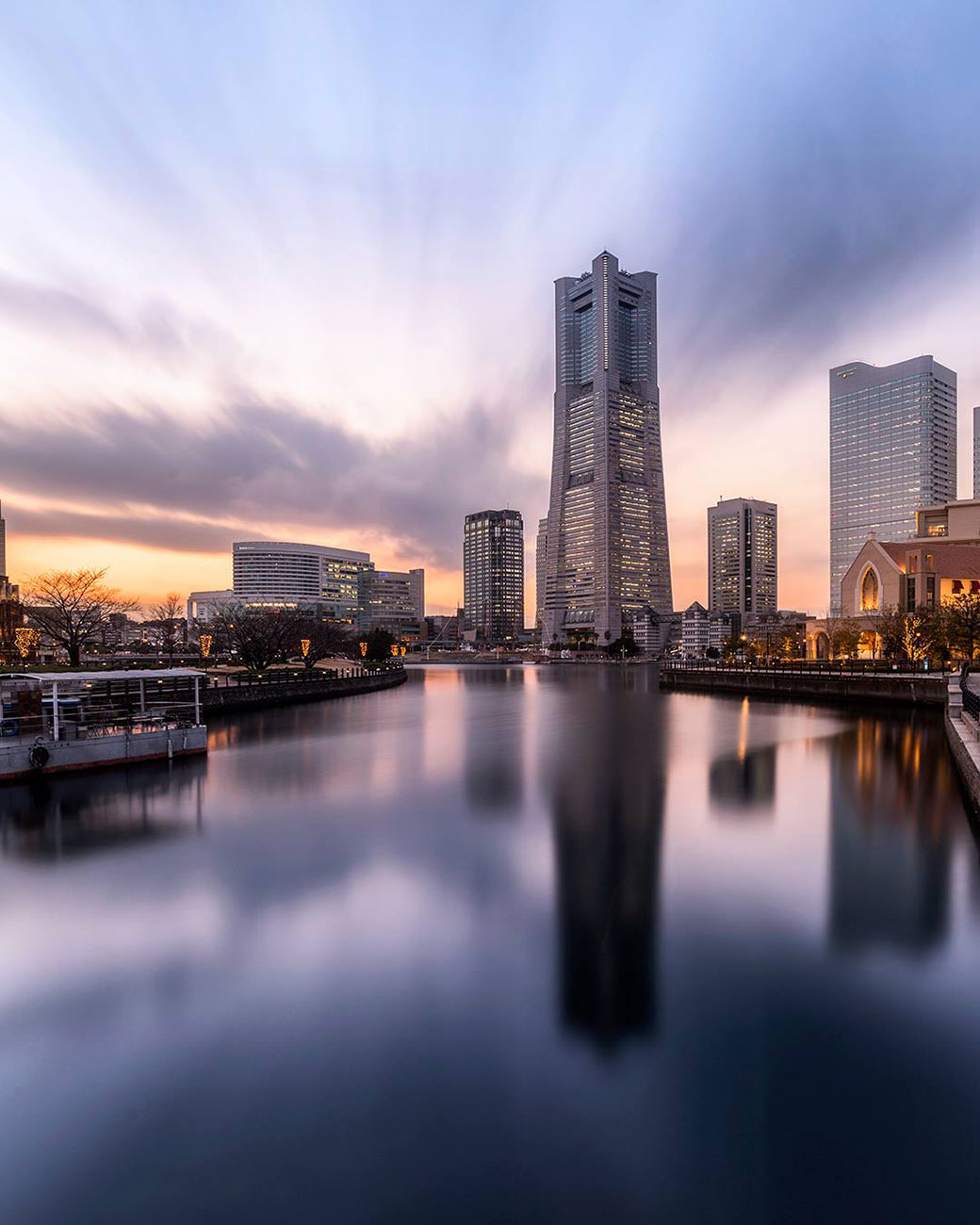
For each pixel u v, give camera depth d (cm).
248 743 4862
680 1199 865
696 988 1342
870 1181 888
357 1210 852
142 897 1819
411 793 3114
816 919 1680
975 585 11269
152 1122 987
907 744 4459
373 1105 1018
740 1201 862
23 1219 841
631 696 9600
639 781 3391
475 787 3266
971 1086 1059
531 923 1653
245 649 9344
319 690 8706
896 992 1330
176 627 16975
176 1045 1162
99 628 10238
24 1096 1041
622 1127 975
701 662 15462
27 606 8844
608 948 1517
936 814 2677
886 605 11094
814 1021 1231
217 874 2009
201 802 2925
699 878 1964
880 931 1606
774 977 1390
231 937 1577
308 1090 1051
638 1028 1205
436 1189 878
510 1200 864
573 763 3931
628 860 2127
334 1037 1184
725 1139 954
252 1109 1012
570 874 2002
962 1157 923
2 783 3131
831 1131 969
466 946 1530
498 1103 1023
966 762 2861
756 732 5247
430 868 2061
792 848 2250
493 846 2284
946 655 8012
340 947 1525
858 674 8112
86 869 2052
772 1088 1054
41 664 7138
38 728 3512
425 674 18362
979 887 1888
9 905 1772
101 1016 1250
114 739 3509
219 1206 857
